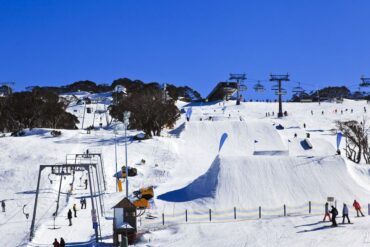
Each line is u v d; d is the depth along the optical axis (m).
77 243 46.03
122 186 74.44
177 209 57.75
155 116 105.94
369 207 51.66
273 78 142.88
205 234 45.88
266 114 144.62
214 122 113.50
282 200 59.06
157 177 78.94
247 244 40.75
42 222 54.50
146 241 44.72
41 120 136.75
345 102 173.38
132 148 94.50
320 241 39.84
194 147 101.44
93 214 46.22
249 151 100.12
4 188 74.06
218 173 63.53
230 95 192.38
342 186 61.56
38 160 86.69
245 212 55.75
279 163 64.88
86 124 160.38
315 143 102.38
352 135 102.19
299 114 145.00
